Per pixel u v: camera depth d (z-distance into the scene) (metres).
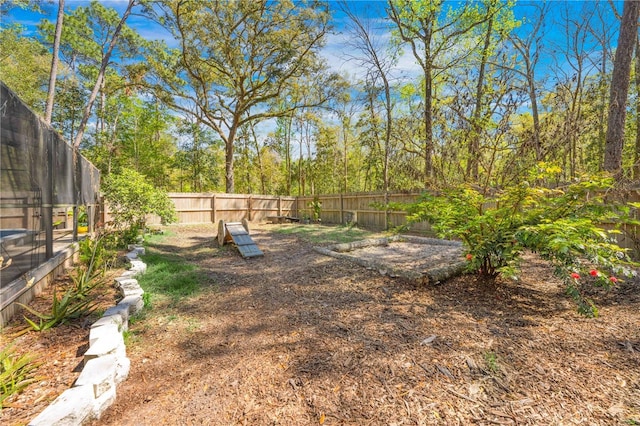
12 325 2.58
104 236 5.59
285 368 2.06
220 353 2.31
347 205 12.34
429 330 2.53
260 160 21.56
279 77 14.27
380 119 11.41
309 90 16.64
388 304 3.19
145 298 3.24
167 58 14.66
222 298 3.56
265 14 13.25
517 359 2.06
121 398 1.81
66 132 14.98
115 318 2.53
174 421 1.62
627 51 5.59
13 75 12.10
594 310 2.51
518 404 1.65
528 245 2.99
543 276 3.92
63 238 5.46
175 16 12.33
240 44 13.72
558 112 5.15
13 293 2.72
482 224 3.46
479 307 3.03
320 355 2.20
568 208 3.07
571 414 1.56
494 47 8.59
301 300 3.43
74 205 4.90
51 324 2.56
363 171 20.16
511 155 4.19
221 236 7.00
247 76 14.68
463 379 1.87
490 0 8.98
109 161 15.13
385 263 4.63
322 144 20.23
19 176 2.86
